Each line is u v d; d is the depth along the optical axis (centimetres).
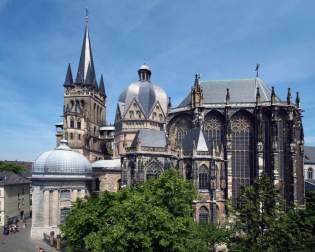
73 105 13088
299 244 4931
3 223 11162
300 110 10725
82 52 14088
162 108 12156
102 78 15688
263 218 4988
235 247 5175
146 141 9625
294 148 10012
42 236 9106
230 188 10194
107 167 11444
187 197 5472
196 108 10669
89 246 4778
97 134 14662
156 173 9250
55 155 9731
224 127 10694
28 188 13475
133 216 4606
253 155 10394
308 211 5538
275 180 9806
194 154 9594
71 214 6272
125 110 11844
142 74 12419
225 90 11412
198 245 5031
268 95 11175
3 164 16450
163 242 4419
